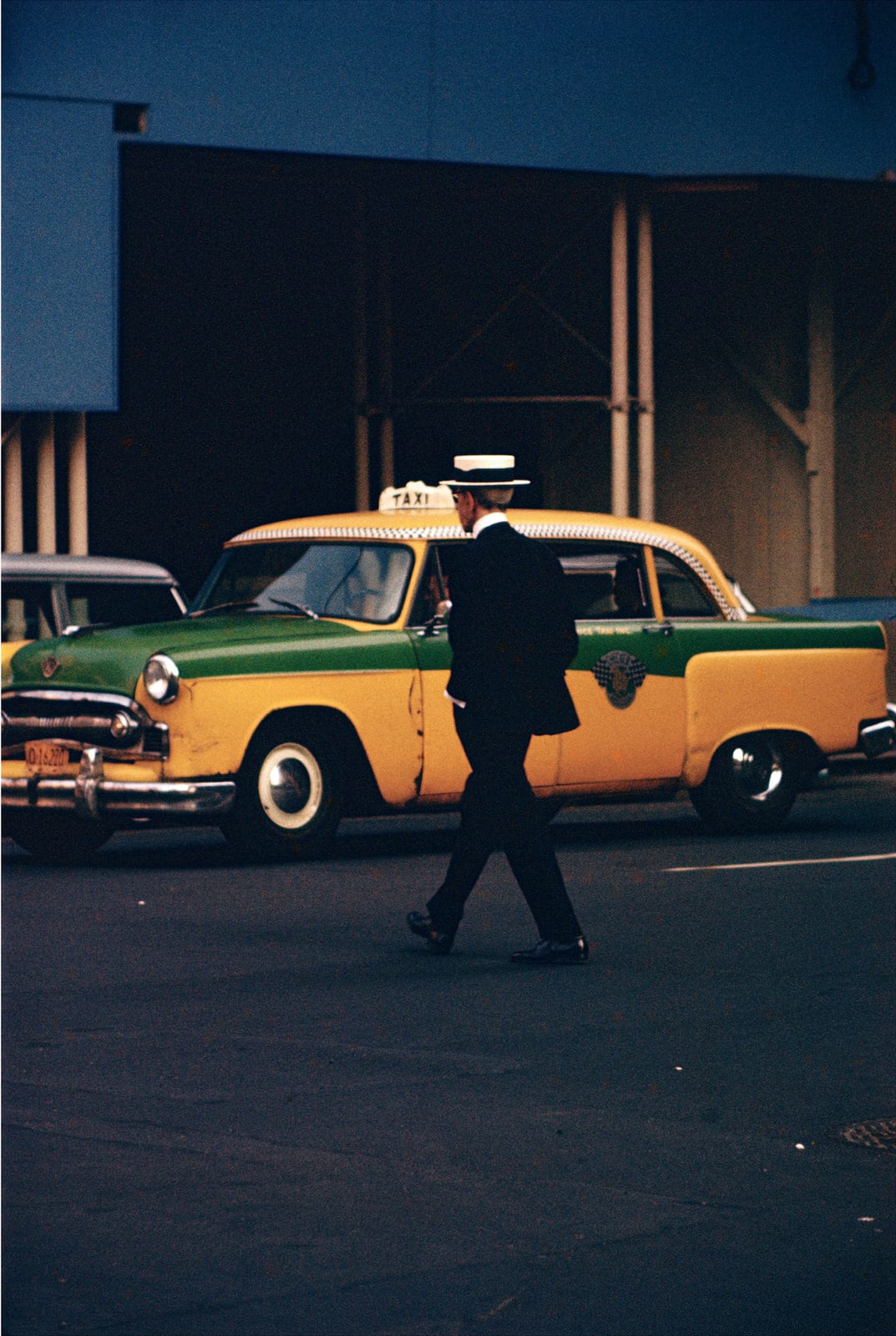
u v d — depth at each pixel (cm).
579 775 1516
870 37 2466
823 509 2817
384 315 2734
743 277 2862
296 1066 845
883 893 1299
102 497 2894
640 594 1559
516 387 2950
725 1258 612
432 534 1489
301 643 1426
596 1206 662
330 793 1452
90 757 1400
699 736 1570
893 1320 563
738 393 2902
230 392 2955
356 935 1150
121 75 2073
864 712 1653
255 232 2916
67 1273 595
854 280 2834
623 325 2430
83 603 1608
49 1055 862
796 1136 744
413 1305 571
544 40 2294
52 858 1504
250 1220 645
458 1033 905
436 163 2259
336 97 2188
